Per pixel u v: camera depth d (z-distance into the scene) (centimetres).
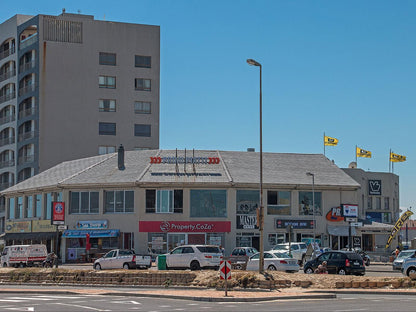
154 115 9312
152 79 9344
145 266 4262
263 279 2873
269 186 6159
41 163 8612
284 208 6241
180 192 6066
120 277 3284
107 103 9075
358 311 1944
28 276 3559
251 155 6862
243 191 6134
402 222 6619
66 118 8800
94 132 8931
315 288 2869
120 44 9212
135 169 6356
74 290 2959
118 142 9062
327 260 3622
